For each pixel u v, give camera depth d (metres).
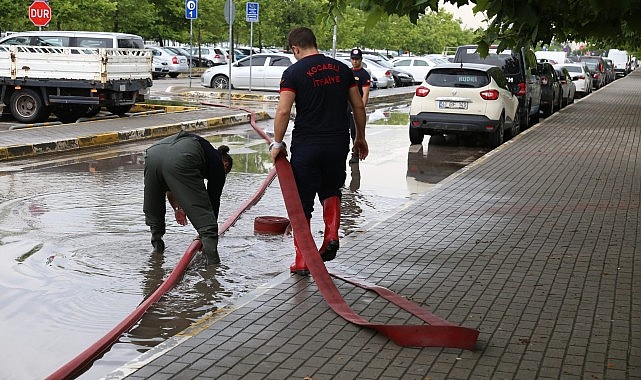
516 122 21.62
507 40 7.27
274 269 8.38
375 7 6.25
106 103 21.17
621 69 82.50
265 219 10.10
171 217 10.66
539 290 7.33
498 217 10.64
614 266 8.20
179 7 50.56
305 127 7.52
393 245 9.02
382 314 6.61
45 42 24.08
